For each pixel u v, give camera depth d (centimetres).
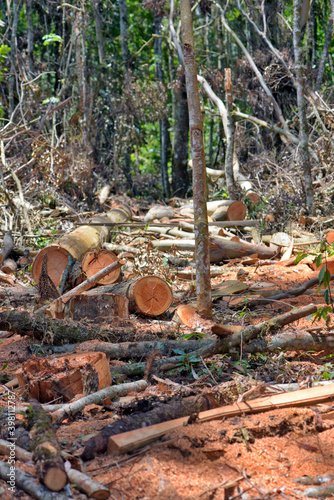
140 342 408
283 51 1350
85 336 431
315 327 446
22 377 336
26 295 588
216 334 398
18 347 435
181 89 1636
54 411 308
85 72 1388
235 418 278
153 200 1573
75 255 630
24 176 1112
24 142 1223
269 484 230
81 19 1300
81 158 1177
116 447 251
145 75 1475
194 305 541
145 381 353
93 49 1656
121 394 335
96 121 1448
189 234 902
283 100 1447
